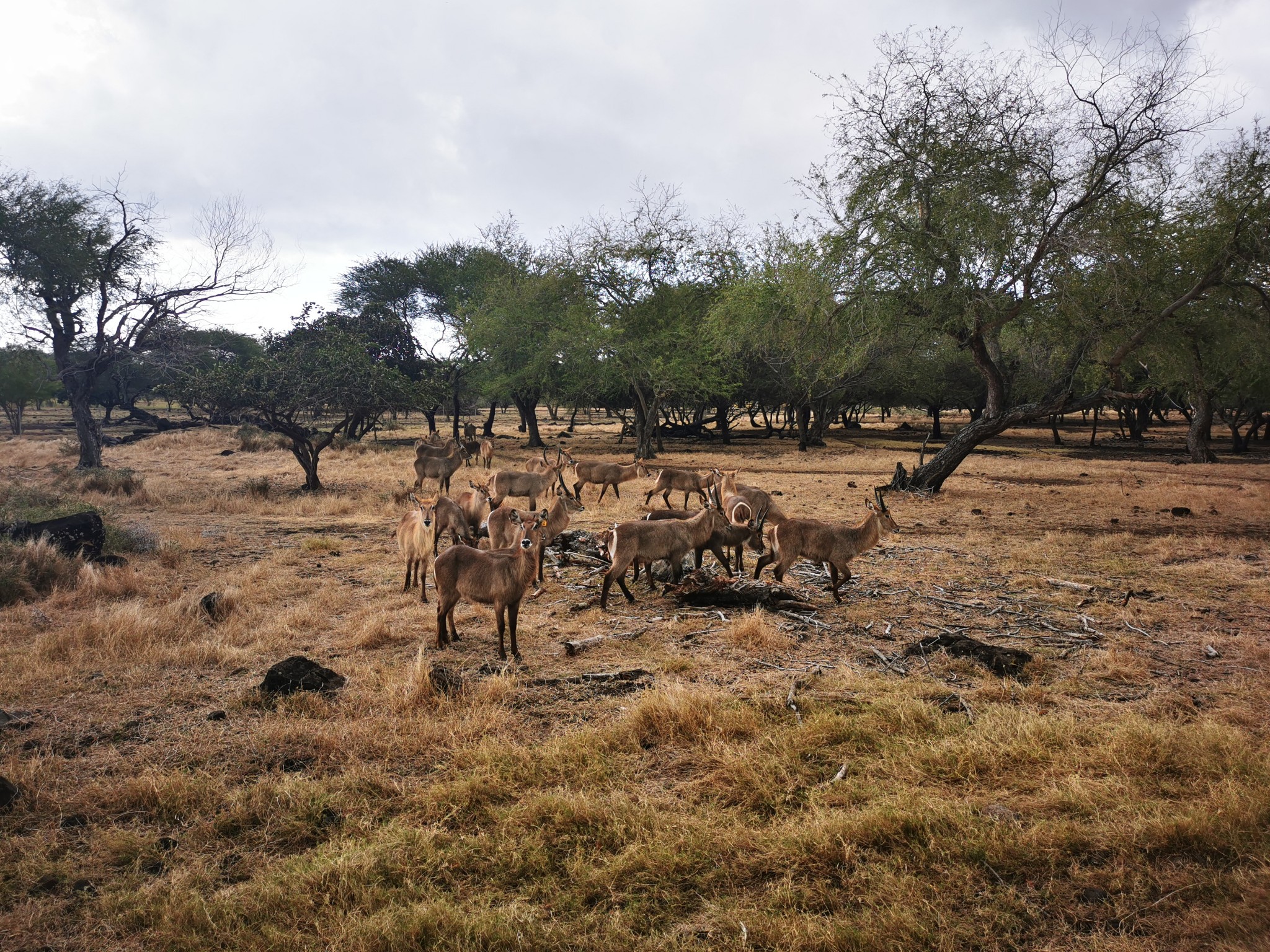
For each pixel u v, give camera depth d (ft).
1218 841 13.37
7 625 26.96
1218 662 24.11
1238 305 62.80
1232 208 59.77
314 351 75.31
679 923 12.01
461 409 249.14
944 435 170.19
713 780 16.47
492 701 20.88
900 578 36.01
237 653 24.17
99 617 26.81
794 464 104.22
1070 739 17.88
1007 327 73.26
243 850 14.08
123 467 94.27
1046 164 56.08
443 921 11.75
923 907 12.02
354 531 49.60
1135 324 59.98
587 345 109.60
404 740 18.22
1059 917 11.98
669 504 61.00
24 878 13.00
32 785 15.74
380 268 164.04
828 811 14.90
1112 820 14.47
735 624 27.58
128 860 13.73
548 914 12.27
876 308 61.31
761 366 138.82
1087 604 31.14
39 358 98.43
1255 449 132.05
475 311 132.57
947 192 56.85
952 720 19.19
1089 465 98.73
